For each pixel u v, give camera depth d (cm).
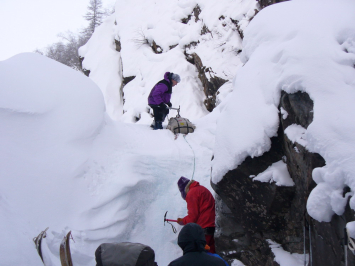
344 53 309
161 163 485
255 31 445
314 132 265
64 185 377
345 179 230
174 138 581
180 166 493
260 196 337
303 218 304
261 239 356
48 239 314
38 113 415
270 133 331
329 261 247
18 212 318
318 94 286
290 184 315
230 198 373
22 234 278
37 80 455
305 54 323
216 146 383
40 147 392
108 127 528
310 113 291
